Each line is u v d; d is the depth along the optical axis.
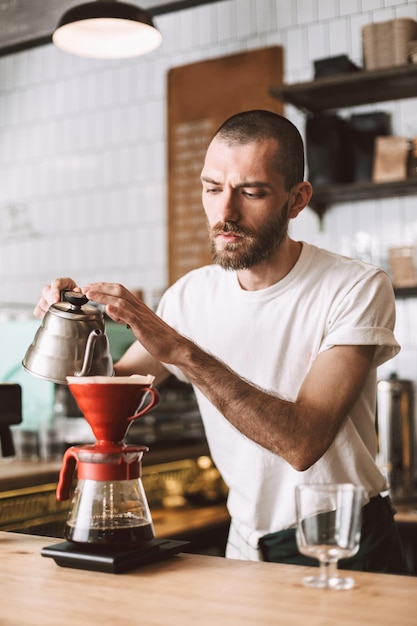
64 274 5.00
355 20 4.13
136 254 4.75
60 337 1.64
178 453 3.50
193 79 4.55
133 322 1.56
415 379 3.87
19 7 4.48
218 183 1.77
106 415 1.38
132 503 1.39
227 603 1.16
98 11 3.27
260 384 1.94
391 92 3.84
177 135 4.59
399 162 3.71
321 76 3.82
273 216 1.78
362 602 1.16
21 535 1.66
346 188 3.75
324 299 1.88
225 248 1.79
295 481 1.86
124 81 4.81
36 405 3.33
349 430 1.86
